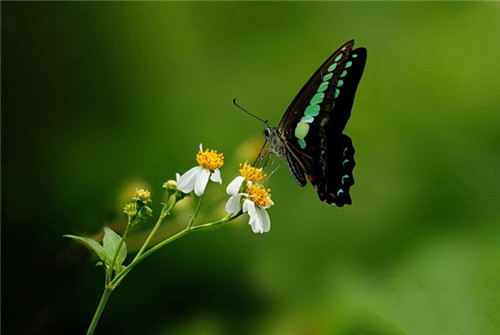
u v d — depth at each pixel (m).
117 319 0.87
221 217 0.89
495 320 0.86
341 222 0.92
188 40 0.94
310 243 0.91
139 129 0.92
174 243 0.89
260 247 0.90
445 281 0.88
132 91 0.93
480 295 0.87
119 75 0.93
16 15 0.92
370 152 0.94
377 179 0.93
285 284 0.89
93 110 0.92
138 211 0.78
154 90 0.93
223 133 0.93
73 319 0.87
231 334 0.88
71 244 0.88
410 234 0.91
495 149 0.94
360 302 0.88
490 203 0.92
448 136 0.94
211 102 0.93
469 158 0.94
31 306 0.87
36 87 0.92
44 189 0.90
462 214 0.92
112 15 0.94
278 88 0.94
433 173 0.93
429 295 0.87
